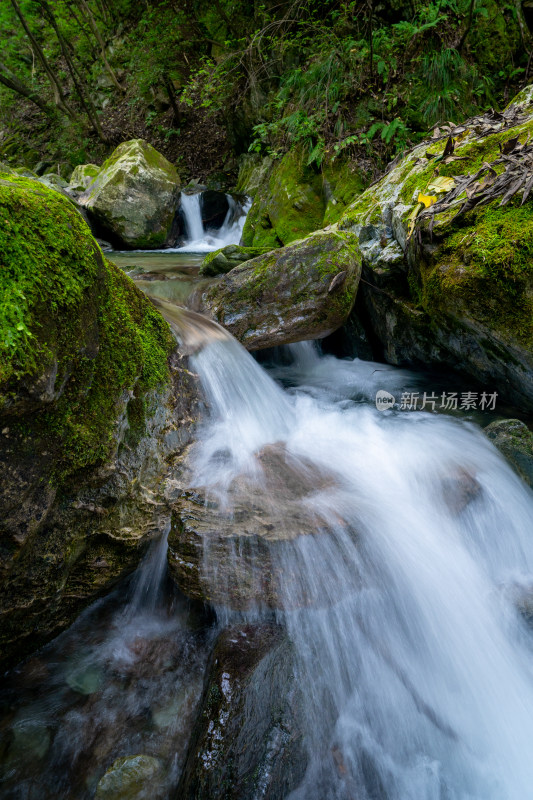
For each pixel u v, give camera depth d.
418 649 2.21
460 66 6.20
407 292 3.90
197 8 11.21
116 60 14.99
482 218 2.96
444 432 3.31
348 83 6.50
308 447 3.11
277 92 8.65
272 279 3.72
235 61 9.19
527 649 2.22
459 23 6.31
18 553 1.70
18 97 16.77
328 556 2.18
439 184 3.49
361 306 4.46
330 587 2.15
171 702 2.01
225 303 3.79
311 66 6.96
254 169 9.82
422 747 1.95
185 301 4.12
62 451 1.83
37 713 1.96
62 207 1.87
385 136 5.80
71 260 1.83
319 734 1.87
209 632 2.24
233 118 10.08
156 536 2.41
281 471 2.73
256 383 3.50
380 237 4.08
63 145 14.68
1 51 14.94
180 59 12.48
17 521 1.66
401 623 2.23
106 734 1.90
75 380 1.88
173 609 2.39
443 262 3.07
